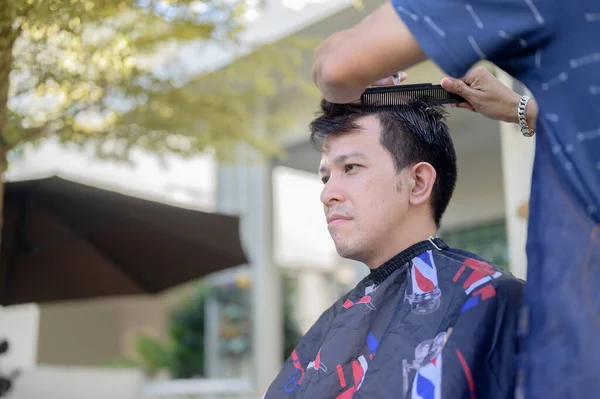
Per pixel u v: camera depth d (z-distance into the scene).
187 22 2.85
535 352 0.73
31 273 3.58
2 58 2.19
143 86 2.96
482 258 1.02
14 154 3.12
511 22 0.74
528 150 3.59
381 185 1.04
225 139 3.49
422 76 3.05
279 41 3.40
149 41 2.96
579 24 0.73
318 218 9.61
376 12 0.81
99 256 3.60
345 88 0.83
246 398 5.94
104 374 4.70
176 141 3.37
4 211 3.12
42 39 2.28
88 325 11.82
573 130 0.74
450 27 0.75
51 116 2.88
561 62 0.74
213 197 6.79
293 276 10.45
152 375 9.20
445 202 1.10
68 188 3.06
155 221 3.24
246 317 6.49
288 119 4.57
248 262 3.51
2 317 5.78
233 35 3.05
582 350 0.70
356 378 0.96
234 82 4.23
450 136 1.13
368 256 1.06
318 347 1.09
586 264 0.72
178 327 8.94
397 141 1.05
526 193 3.57
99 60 2.74
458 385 0.85
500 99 1.11
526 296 0.75
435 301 0.94
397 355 0.91
